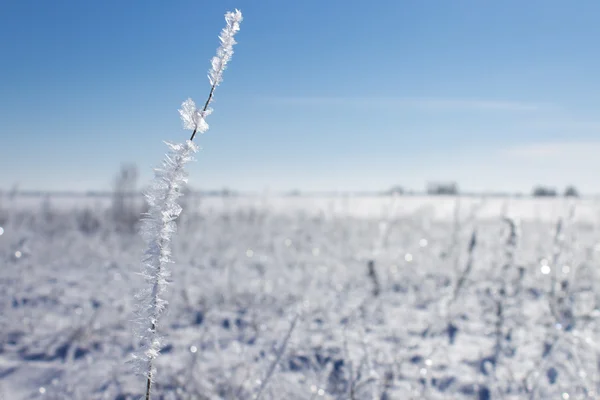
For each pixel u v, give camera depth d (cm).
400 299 627
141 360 128
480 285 674
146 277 127
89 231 1377
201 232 1140
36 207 1277
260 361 368
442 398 350
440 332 493
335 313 532
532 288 632
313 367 374
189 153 124
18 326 507
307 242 1068
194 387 340
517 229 559
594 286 612
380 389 321
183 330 498
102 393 354
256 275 774
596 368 363
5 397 361
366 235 1071
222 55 123
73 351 442
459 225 823
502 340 464
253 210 1377
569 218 605
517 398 346
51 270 851
